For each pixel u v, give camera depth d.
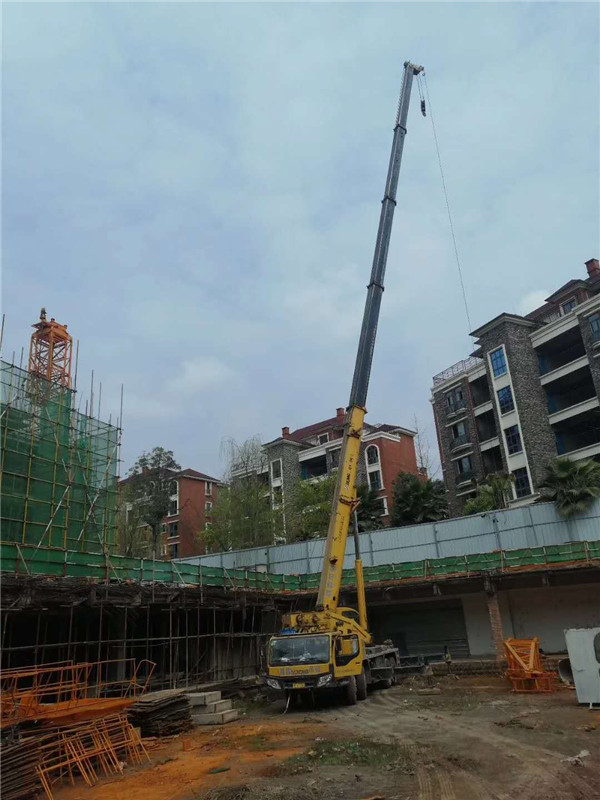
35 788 9.57
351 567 35.69
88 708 11.86
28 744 9.92
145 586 19.66
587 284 46.66
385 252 22.75
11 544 17.28
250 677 24.12
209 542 48.91
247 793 8.94
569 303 47.59
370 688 22.17
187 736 14.52
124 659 17.75
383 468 57.84
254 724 15.95
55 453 22.61
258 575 27.47
